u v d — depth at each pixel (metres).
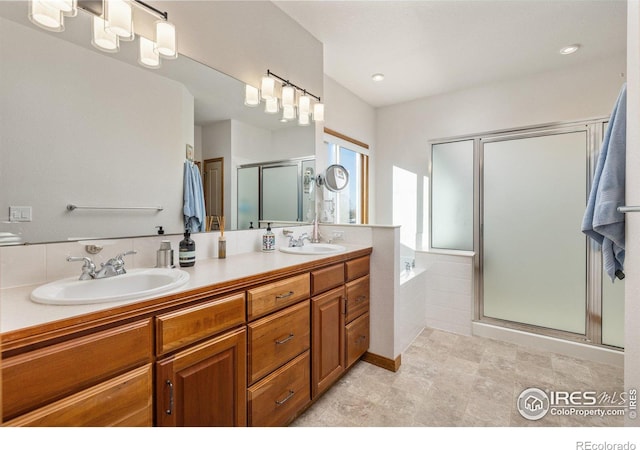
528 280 2.56
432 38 2.31
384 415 1.62
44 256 1.12
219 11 1.74
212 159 1.74
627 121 0.98
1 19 1.04
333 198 2.82
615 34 2.20
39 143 1.12
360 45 2.43
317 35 2.34
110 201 1.31
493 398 1.78
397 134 3.57
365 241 2.21
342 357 1.86
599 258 2.28
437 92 3.24
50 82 1.14
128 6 1.27
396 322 2.11
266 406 1.32
